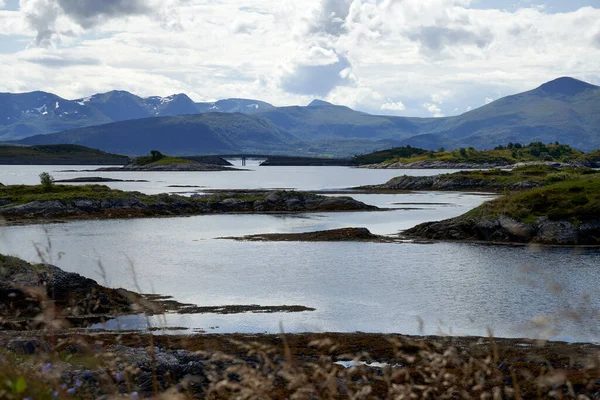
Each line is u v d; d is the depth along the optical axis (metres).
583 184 82.31
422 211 123.31
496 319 35.00
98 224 100.38
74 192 123.50
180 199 126.88
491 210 80.94
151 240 77.75
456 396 10.19
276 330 32.88
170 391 6.63
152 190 189.88
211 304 40.06
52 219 107.50
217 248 69.94
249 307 39.25
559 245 72.12
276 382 16.06
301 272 53.59
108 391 8.36
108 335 27.69
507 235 76.19
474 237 77.88
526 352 25.27
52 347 8.28
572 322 31.73
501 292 43.50
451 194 176.88
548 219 75.81
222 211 126.75
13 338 16.58
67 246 70.75
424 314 36.97
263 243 74.38
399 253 65.81
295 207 129.50
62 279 34.12
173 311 37.56
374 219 107.94
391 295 43.19
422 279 49.66
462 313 37.00
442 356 7.07
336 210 127.44
